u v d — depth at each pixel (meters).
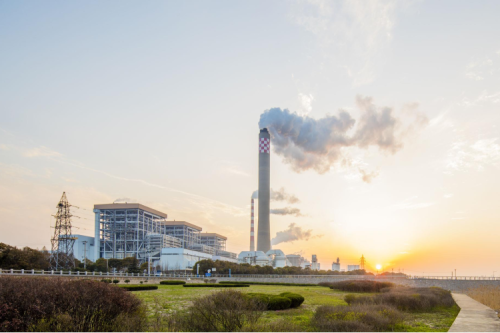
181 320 23.19
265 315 32.69
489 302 47.28
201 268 152.88
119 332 19.50
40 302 19.08
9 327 17.50
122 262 161.00
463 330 26.09
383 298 39.84
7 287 19.19
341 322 24.80
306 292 70.69
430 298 41.53
